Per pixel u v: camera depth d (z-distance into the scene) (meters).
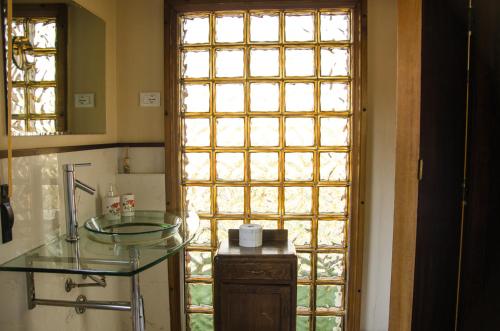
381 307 2.03
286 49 1.97
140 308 1.23
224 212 2.04
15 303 1.20
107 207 1.63
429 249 1.42
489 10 1.29
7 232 1.12
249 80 1.98
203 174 2.03
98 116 1.81
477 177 1.33
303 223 2.02
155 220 1.62
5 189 1.12
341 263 2.03
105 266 1.10
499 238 1.28
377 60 1.96
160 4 2.00
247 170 2.01
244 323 1.69
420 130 1.40
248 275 1.67
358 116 1.91
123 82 2.02
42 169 1.34
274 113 1.98
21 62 1.24
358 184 1.93
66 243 1.34
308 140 1.99
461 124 1.38
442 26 1.38
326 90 1.97
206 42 1.99
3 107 1.16
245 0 1.89
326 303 2.05
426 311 1.43
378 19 1.95
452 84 1.38
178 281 2.02
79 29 1.61
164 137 2.00
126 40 2.01
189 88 2.01
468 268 1.36
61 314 1.45
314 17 1.95
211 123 2.01
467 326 1.36
